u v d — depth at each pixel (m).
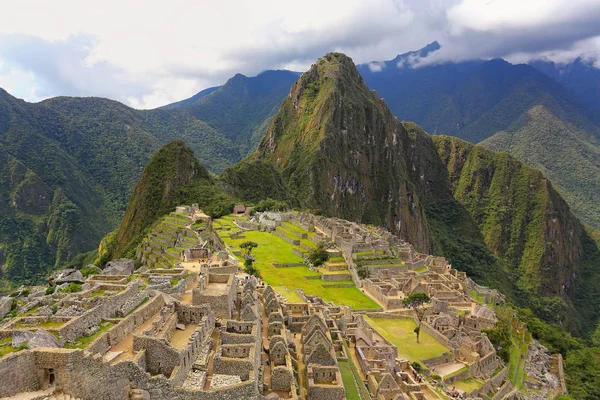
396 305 97.06
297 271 117.75
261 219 183.38
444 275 131.12
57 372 26.23
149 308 37.56
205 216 152.25
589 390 102.75
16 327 30.75
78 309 34.03
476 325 93.88
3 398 24.44
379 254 128.75
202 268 58.66
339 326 65.81
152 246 115.25
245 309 42.66
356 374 50.78
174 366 31.59
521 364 94.94
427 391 59.09
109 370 28.08
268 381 37.53
